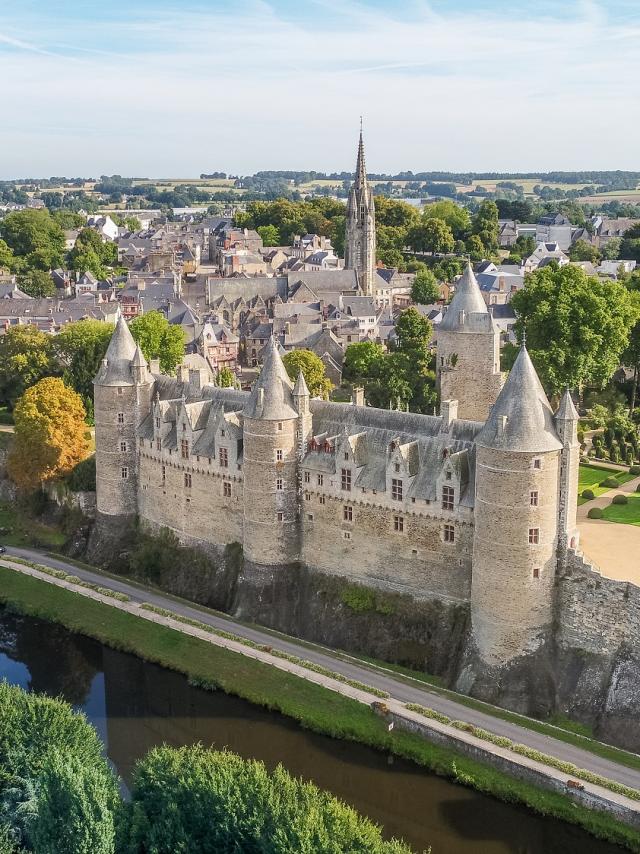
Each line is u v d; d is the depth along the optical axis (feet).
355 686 363.56
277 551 422.41
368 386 654.53
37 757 281.54
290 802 250.78
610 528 433.07
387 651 390.01
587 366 548.72
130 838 256.73
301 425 417.49
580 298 549.54
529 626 349.41
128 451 497.05
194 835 252.83
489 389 474.08
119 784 310.04
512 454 338.34
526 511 341.21
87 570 494.59
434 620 384.06
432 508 378.32
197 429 459.32
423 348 650.43
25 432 552.82
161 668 396.37
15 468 561.02
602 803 292.61
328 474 409.28
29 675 410.31
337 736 342.03
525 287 590.14
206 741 356.18
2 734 288.92
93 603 447.01
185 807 257.14
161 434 476.13
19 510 574.56
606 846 288.51
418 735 334.03
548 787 303.27
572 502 353.51
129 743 358.84
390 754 331.77
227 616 431.02
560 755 316.60
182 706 377.50
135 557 492.13
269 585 424.05
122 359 494.18
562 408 346.33
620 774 306.76
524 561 344.28
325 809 249.75
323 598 416.87
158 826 254.27
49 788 253.24
